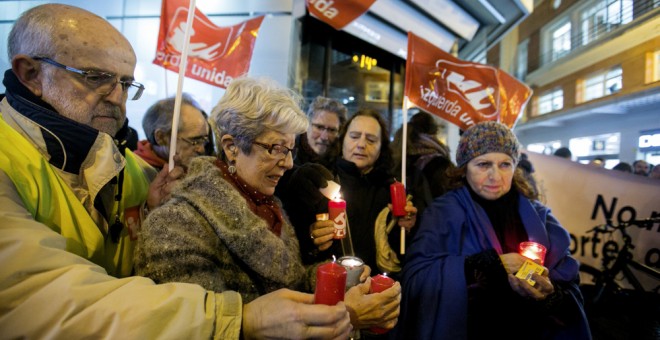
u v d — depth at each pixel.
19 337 0.59
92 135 0.92
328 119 2.27
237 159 0.97
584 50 8.91
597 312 2.66
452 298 1.40
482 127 1.60
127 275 1.13
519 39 12.33
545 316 1.49
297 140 2.10
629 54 7.43
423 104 2.10
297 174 1.52
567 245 1.59
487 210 1.64
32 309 0.59
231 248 0.83
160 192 1.25
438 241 1.58
